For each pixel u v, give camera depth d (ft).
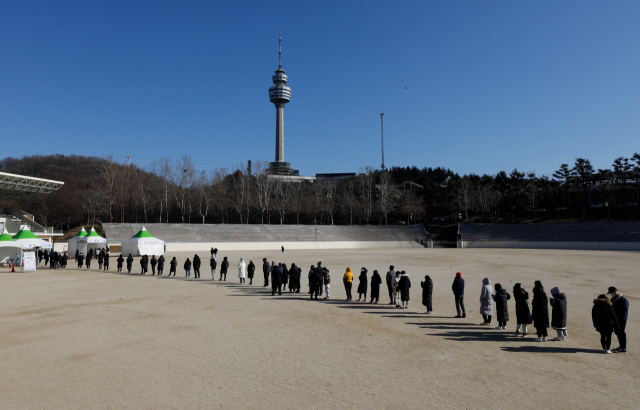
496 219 385.70
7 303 69.72
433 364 37.09
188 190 378.73
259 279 109.81
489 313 53.31
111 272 131.44
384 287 94.07
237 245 264.93
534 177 385.09
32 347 42.47
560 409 27.32
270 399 28.96
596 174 345.31
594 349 42.09
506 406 27.76
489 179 409.69
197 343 43.93
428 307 61.05
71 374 34.27
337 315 59.47
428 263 156.15
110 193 322.14
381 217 403.75
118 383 32.17
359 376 33.86
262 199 394.73
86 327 51.39
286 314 60.03
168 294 80.53
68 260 185.16
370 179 441.68
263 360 38.14
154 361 37.81
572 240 287.28
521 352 41.01
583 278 107.55
